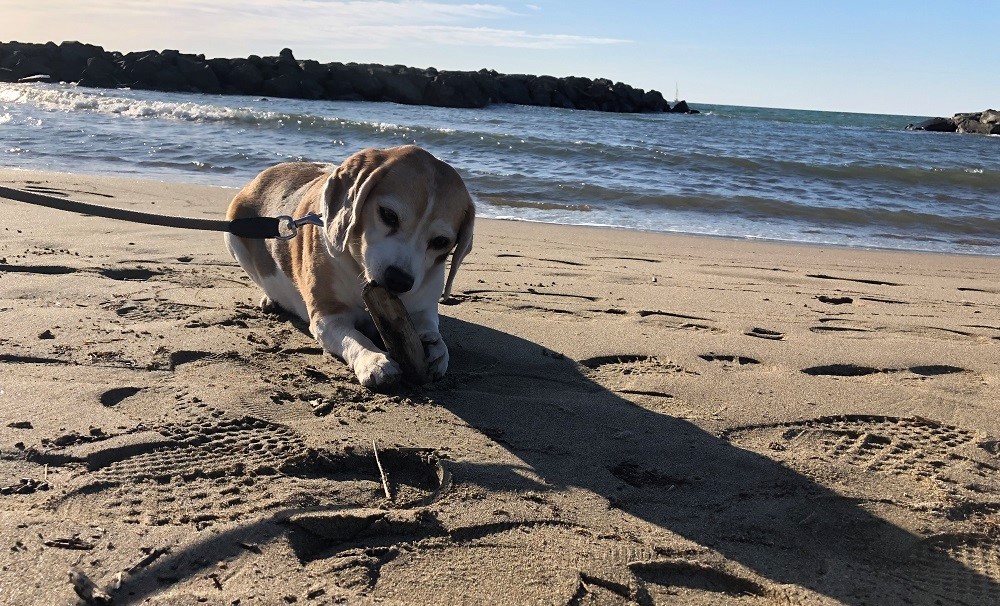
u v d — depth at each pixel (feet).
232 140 14.14
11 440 2.40
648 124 29.91
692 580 2.01
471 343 3.76
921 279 6.41
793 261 6.93
